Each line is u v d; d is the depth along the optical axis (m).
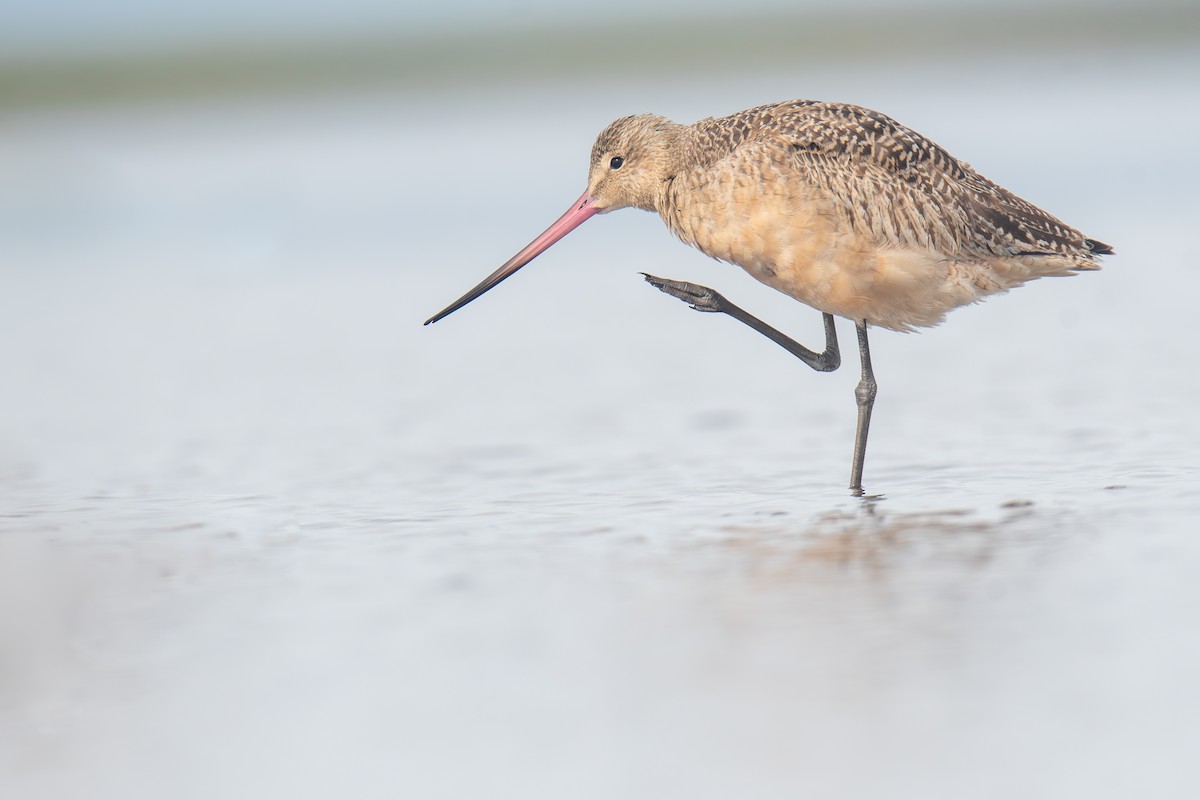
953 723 7.00
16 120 34.91
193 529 11.11
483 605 9.01
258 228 25.39
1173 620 8.19
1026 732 6.88
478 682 7.76
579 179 27.52
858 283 11.97
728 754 6.81
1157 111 31.89
